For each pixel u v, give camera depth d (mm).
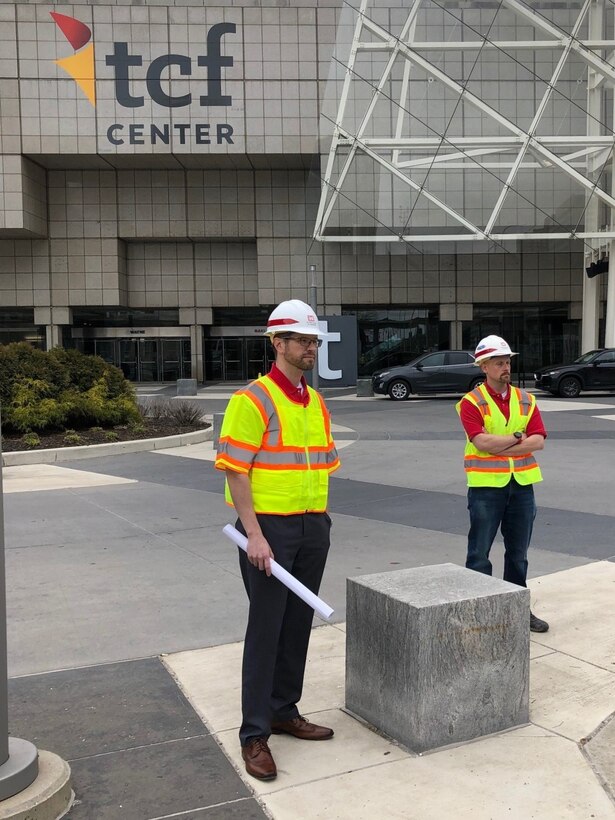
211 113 34875
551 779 2900
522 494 4477
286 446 3125
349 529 7309
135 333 40500
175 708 3578
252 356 41094
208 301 40031
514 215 32438
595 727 3311
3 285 38156
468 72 31969
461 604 3158
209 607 5051
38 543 6906
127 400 15766
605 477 10000
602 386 25094
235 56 34719
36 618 4875
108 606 5098
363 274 38938
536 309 40062
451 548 6488
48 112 34531
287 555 3133
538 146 29438
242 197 38531
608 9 30453
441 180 32344
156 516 8055
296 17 34656
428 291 39125
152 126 34812
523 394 4547
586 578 5527
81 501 8938
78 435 13977
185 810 2742
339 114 30969
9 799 2602
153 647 4359
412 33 29469
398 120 30750
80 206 38125
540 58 31922
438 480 10109
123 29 34438
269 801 2791
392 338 40094
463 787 2854
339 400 25500
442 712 3139
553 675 3865
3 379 14047
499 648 3258
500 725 3279
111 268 38312
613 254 30219
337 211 32062
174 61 34594
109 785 2916
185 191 38344
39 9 34156
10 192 34844
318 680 3887
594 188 29609
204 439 15141
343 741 3238
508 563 4598
